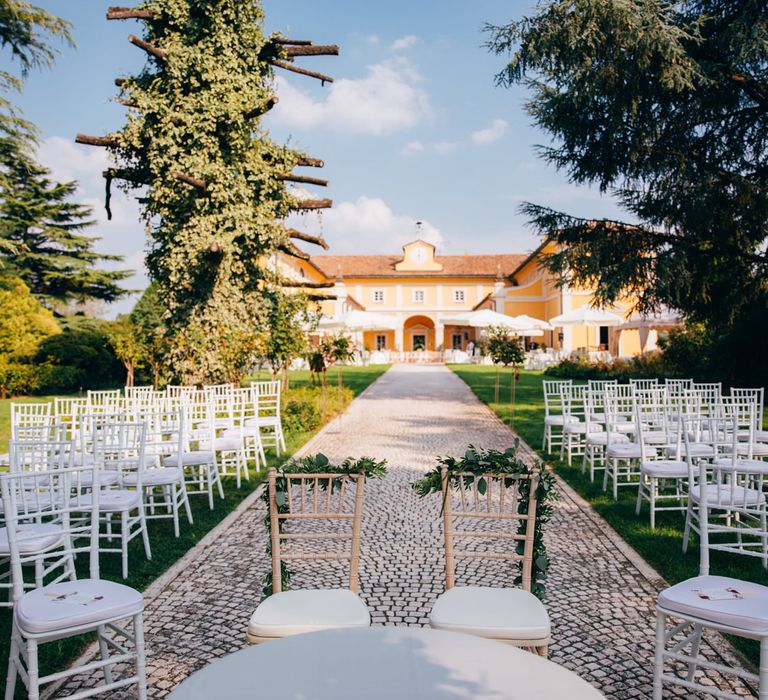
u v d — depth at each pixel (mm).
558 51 11617
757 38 10266
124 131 11305
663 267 12398
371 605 3938
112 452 5758
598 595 4062
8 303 21281
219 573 4535
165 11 11281
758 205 12375
